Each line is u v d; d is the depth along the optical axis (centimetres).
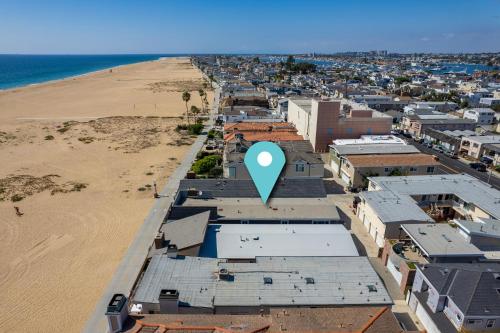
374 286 3353
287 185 5716
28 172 7656
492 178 7425
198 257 3784
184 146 9656
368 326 2681
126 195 6488
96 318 3566
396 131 11419
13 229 5300
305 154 6925
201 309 3058
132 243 4903
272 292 3244
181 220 4678
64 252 4712
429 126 10494
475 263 3653
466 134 9569
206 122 12681
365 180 6625
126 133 10994
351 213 5756
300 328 2636
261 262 3688
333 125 8806
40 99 17600
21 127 11612
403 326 3234
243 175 6344
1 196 6400
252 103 14562
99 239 5025
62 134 10806
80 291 3966
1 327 3462
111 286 4041
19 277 4209
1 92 19662
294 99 12556
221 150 8931
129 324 2661
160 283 3334
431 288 3319
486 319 2969
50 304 3772
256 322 2714
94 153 9025
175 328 2562
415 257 3966
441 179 5950
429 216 4812
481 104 15188
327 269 3594
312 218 4856
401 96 16850
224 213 4938
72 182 7131
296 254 4081
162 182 7094
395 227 4534
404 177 6056
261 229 4609
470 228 4094
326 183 7056
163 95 18975
